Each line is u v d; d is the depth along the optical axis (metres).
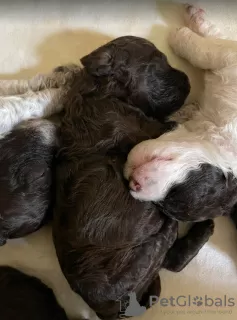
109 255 0.22
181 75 0.25
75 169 0.22
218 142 0.22
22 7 0.27
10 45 0.27
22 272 0.25
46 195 0.23
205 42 0.25
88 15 0.27
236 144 0.21
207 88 0.24
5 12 0.27
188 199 0.21
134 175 0.20
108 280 0.22
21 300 0.23
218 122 0.22
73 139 0.23
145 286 0.24
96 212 0.21
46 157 0.23
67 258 0.22
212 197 0.21
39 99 0.24
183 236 0.26
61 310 0.25
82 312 0.26
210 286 0.27
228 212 0.23
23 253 0.26
